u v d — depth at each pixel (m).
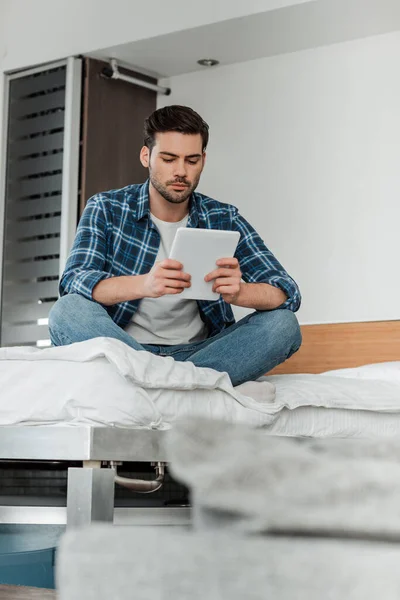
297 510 0.39
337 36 4.14
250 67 4.47
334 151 4.19
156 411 2.05
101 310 2.40
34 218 4.58
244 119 4.48
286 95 4.35
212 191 4.55
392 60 4.06
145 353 2.11
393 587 0.37
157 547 0.43
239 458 0.39
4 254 4.65
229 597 0.40
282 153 4.34
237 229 2.83
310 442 0.42
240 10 3.99
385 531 0.38
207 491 0.40
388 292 3.98
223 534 0.41
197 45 4.32
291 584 0.39
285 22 4.00
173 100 4.74
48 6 4.59
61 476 4.04
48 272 4.50
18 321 4.57
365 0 3.74
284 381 2.58
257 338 2.47
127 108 4.65
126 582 0.44
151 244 2.70
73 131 4.48
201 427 0.40
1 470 4.08
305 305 4.20
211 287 2.33
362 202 4.09
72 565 0.45
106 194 2.73
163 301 2.63
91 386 2.03
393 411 2.57
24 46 4.66
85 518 1.92
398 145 4.01
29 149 4.62
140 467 2.42
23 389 2.09
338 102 4.19
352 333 3.82
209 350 2.46
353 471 0.38
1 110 4.72
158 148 2.65
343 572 0.38
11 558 2.24
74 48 4.48
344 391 2.53
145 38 4.26
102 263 2.61
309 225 4.23
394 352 3.70
